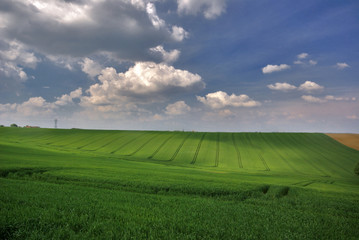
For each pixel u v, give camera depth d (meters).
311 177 56.59
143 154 80.12
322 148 94.94
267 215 11.90
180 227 8.68
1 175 22.58
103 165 38.06
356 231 10.38
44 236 7.15
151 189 19.95
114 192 15.61
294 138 108.19
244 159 79.12
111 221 8.83
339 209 15.91
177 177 27.31
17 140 91.25
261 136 111.00
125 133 112.19
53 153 54.25
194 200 14.68
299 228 9.80
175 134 111.31
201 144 95.50
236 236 8.29
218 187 21.06
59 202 11.19
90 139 99.81
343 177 62.28
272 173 61.12
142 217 9.63
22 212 9.08
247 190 20.77
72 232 7.53
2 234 7.35
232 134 113.62
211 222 9.66
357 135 112.56
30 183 16.66
